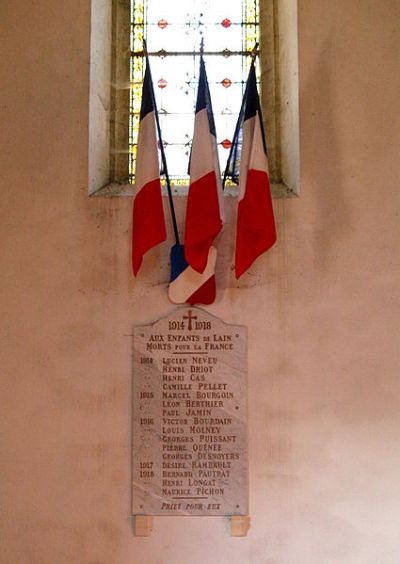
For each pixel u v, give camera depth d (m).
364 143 4.02
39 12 4.15
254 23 4.64
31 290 3.92
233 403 3.84
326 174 4.00
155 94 4.54
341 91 4.06
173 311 3.91
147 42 4.61
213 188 3.78
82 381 3.86
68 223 3.97
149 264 3.96
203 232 3.73
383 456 3.79
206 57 4.59
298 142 4.04
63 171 4.01
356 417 3.82
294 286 3.92
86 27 4.13
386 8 4.13
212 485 3.78
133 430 3.82
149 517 3.76
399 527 3.73
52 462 3.80
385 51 4.09
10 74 4.09
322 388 3.84
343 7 4.14
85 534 3.75
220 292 3.93
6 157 4.02
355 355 3.86
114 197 4.00
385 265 3.92
